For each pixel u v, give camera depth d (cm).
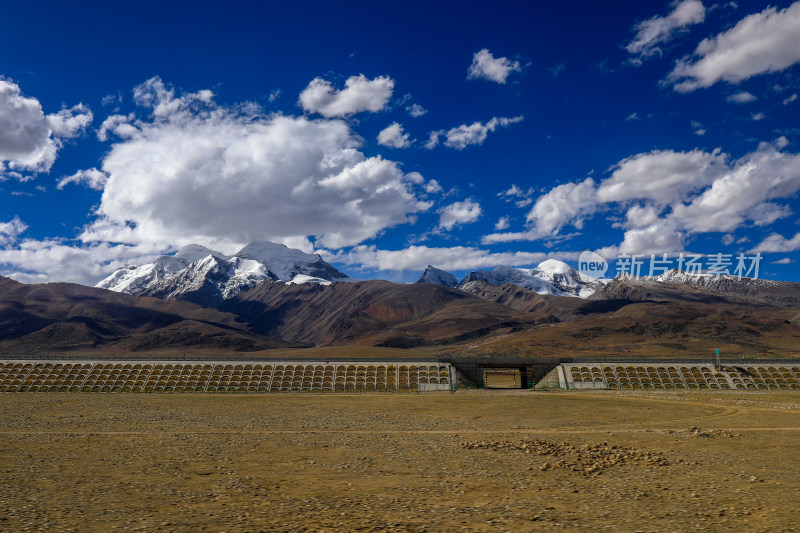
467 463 4119
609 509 2739
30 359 15612
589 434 5959
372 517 2584
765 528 2412
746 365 14625
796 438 5469
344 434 6056
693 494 3058
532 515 2620
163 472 3762
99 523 2441
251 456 4494
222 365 15138
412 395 12312
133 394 12700
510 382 17825
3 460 4191
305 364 15275
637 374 14388
